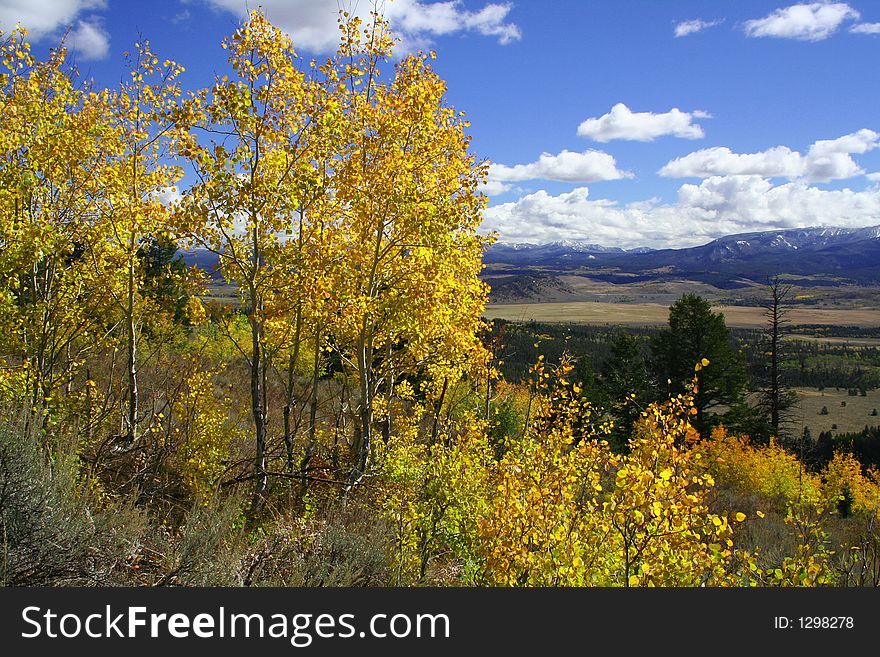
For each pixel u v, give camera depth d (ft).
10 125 32.68
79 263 38.09
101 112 36.14
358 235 38.99
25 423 16.29
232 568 17.80
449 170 38.58
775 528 37.09
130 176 36.86
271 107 32.94
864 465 167.43
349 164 36.68
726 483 91.86
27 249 32.19
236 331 74.33
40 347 34.55
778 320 132.36
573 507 19.31
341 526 22.50
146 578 15.90
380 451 41.11
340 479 41.57
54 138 33.50
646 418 18.97
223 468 34.47
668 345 119.14
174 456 35.47
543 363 30.71
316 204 36.63
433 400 53.83
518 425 61.11
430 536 26.58
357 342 44.39
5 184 31.07
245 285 35.45
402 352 47.67
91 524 16.16
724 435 104.42
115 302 37.70
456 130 37.93
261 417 34.99
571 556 17.51
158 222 36.47
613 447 82.89
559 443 23.84
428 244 36.58
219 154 31.50
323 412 62.03
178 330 45.06
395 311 38.68
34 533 14.38
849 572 19.61
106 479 27.86
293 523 25.11
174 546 17.67
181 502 29.27
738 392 115.75
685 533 16.22
